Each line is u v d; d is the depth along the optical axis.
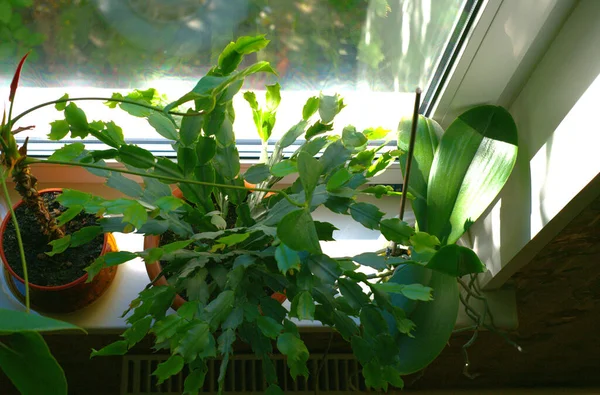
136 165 0.96
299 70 1.27
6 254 1.15
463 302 1.23
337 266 0.91
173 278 1.02
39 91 1.29
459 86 1.21
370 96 1.34
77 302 1.20
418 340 1.10
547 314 1.47
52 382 0.61
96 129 0.95
